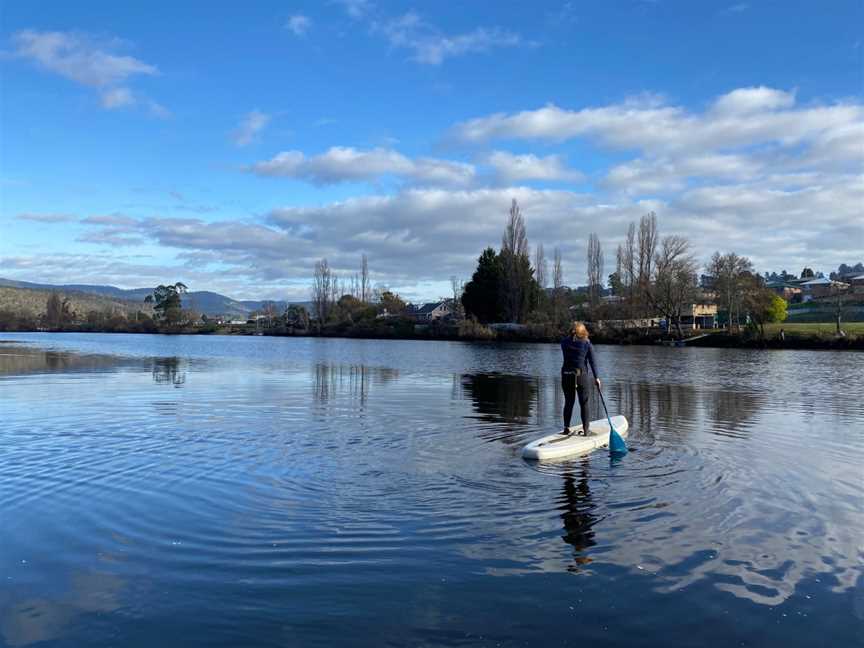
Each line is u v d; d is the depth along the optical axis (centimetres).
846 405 1681
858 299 8944
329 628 452
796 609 484
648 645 432
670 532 648
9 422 1348
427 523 670
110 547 602
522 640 437
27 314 14700
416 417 1428
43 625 457
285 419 1396
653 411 1559
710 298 7850
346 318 10844
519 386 2197
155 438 1152
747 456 1006
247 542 614
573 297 8719
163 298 13562
